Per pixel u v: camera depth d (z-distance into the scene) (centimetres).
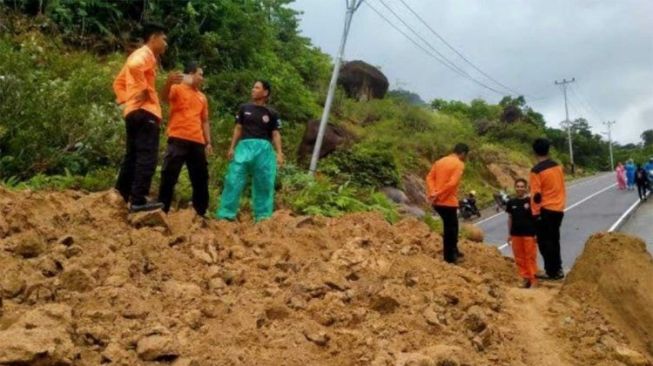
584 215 2112
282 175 1231
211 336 425
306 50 2588
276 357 416
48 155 899
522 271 777
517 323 599
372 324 503
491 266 838
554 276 809
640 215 2050
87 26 1486
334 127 1900
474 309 562
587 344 568
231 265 576
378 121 2716
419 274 657
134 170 657
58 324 385
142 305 445
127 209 625
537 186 792
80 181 862
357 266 636
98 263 493
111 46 1481
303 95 2039
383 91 3083
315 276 573
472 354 493
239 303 491
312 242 677
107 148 962
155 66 652
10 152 886
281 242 648
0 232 530
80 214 585
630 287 629
